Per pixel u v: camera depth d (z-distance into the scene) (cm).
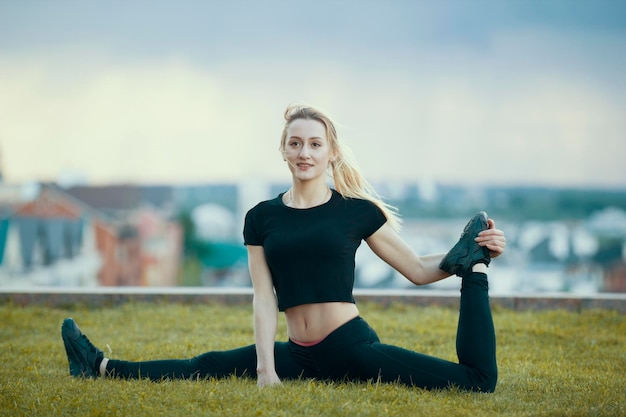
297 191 501
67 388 479
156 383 488
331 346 485
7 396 468
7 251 4178
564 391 500
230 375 505
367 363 481
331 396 447
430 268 506
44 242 4234
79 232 4322
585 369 588
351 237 494
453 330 759
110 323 794
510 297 882
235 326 770
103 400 448
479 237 484
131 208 4434
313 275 487
